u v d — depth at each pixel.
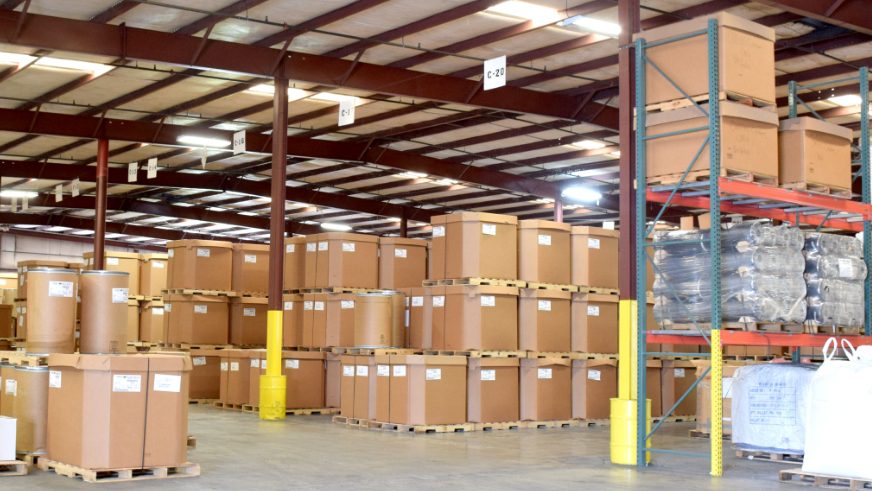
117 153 22.02
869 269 9.20
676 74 8.20
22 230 34.97
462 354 11.68
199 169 23.86
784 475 7.47
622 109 8.75
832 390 7.20
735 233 8.13
